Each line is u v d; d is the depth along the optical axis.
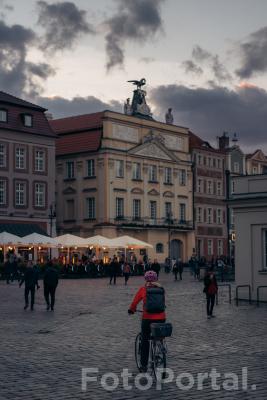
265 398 12.43
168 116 101.75
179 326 24.16
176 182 100.69
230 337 21.11
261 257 35.78
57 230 94.00
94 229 90.06
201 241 106.44
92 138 91.31
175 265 60.22
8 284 49.78
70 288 45.81
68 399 12.32
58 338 20.78
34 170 79.88
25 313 28.70
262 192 35.81
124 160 92.00
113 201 90.25
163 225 96.25
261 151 122.00
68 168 94.12
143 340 14.72
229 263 83.44
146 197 95.12
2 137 76.56
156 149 97.19
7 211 76.88
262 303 34.59
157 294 14.64
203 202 107.50
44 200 80.75
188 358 16.97
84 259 65.62
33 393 12.80
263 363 16.23
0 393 12.78
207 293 27.78
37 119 80.56
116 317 27.14
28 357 17.09
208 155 109.25
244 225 36.56
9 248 74.69
